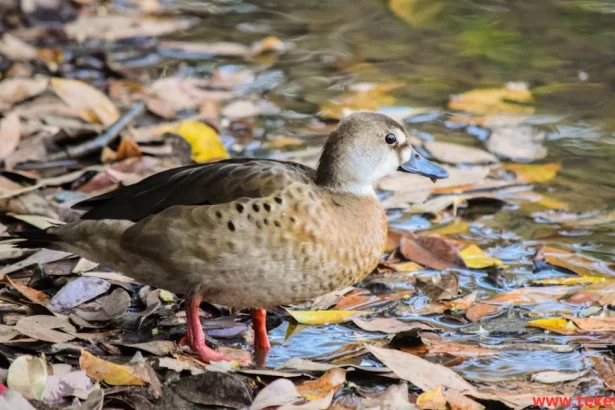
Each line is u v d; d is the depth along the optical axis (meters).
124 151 12.20
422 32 16.59
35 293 9.44
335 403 7.81
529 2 17.59
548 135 13.45
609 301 9.58
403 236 10.66
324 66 15.45
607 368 8.38
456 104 14.27
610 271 10.23
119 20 16.83
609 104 14.27
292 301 8.66
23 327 8.62
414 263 10.39
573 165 12.66
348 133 8.89
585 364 8.54
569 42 16.09
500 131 13.49
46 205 10.92
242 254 8.25
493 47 16.02
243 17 17.27
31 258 10.03
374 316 9.40
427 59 15.71
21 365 7.68
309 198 8.36
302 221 8.26
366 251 8.69
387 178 12.34
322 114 13.93
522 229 11.18
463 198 11.77
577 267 10.30
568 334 9.06
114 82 14.62
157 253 8.40
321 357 8.70
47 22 16.69
